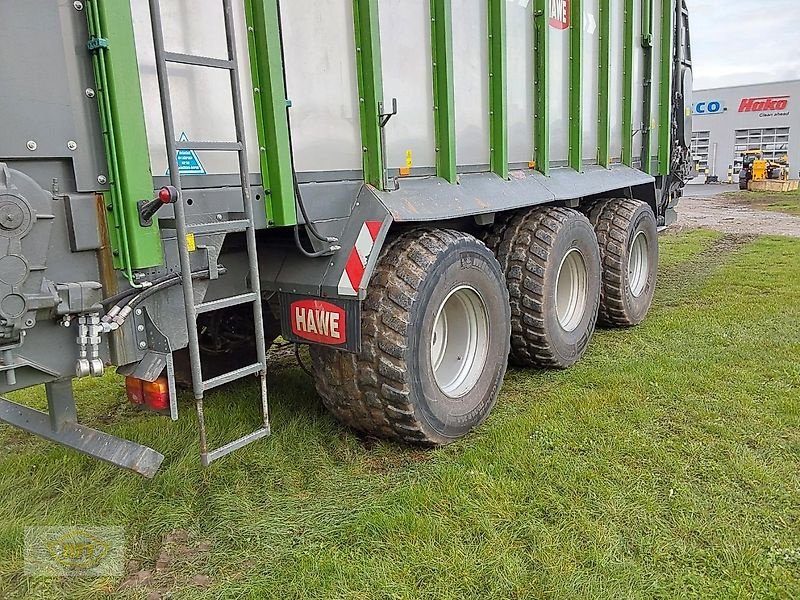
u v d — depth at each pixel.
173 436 3.49
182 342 2.52
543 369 4.59
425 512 2.79
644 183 5.85
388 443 3.44
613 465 3.17
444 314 3.63
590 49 5.07
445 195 3.47
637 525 2.70
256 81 2.66
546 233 4.28
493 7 3.85
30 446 3.49
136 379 2.58
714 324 5.68
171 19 2.39
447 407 3.37
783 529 2.67
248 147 2.67
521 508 2.82
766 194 23.09
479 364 3.67
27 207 2.07
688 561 2.49
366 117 3.11
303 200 2.85
